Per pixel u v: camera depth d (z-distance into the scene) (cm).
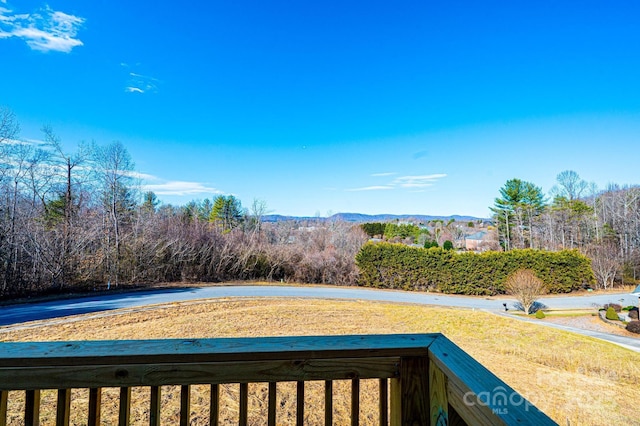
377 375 88
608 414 585
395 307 1477
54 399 437
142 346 86
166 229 1853
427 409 88
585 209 2648
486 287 1933
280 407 495
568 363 845
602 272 2106
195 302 1330
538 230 2784
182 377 83
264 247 2097
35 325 934
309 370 87
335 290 1867
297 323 1100
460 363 77
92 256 1588
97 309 1164
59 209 1603
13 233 1348
